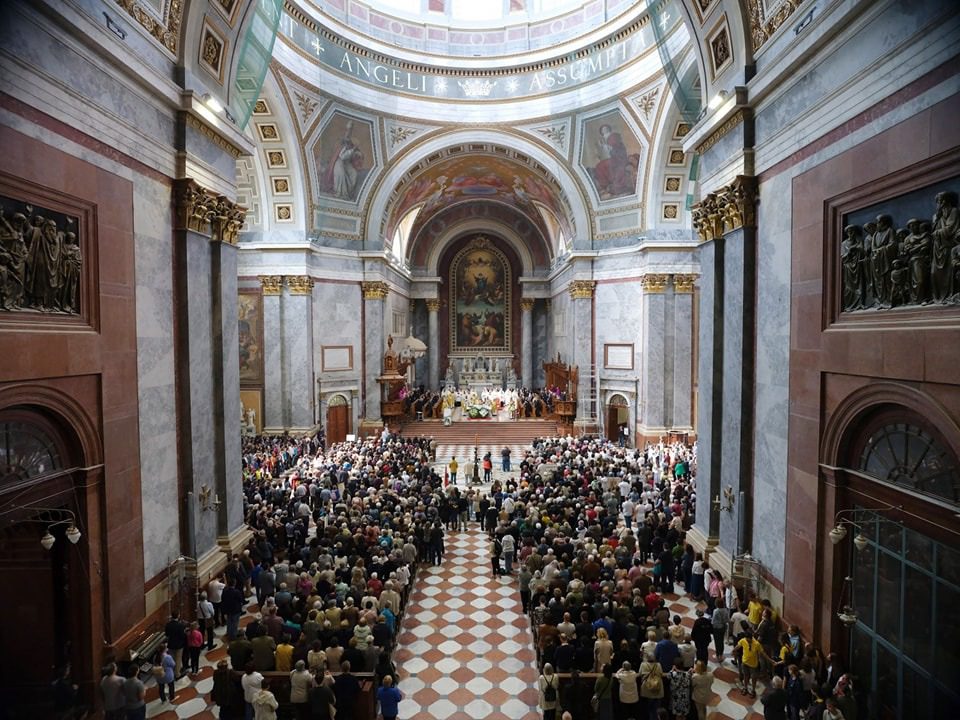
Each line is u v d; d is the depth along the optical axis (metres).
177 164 9.97
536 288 40.25
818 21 7.90
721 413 11.45
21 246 6.68
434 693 8.48
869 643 7.36
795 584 8.73
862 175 7.26
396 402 28.12
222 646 9.48
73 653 7.70
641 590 9.48
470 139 25.61
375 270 26.69
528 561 10.84
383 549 11.01
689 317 23.73
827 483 8.03
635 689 7.03
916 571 6.57
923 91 6.27
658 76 20.73
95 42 7.62
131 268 8.74
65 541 7.73
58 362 7.16
